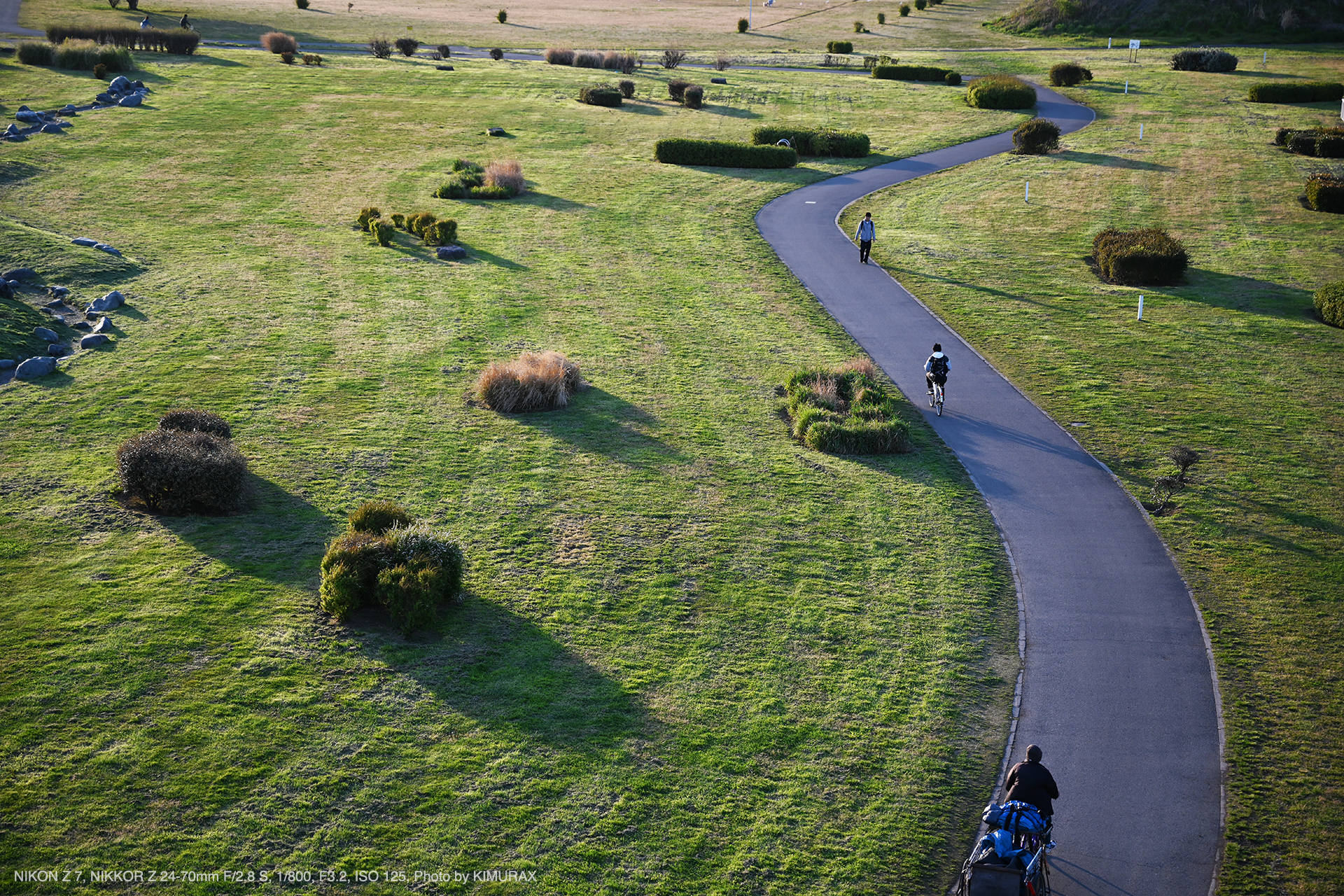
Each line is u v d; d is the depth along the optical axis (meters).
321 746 12.72
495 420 23.86
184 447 18.62
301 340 28.28
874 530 19.58
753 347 29.73
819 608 16.77
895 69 78.88
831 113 66.19
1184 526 19.94
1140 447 23.67
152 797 11.66
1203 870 11.53
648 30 110.94
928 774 12.98
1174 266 36.75
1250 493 21.33
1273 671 15.34
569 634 15.61
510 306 32.28
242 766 12.26
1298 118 62.38
